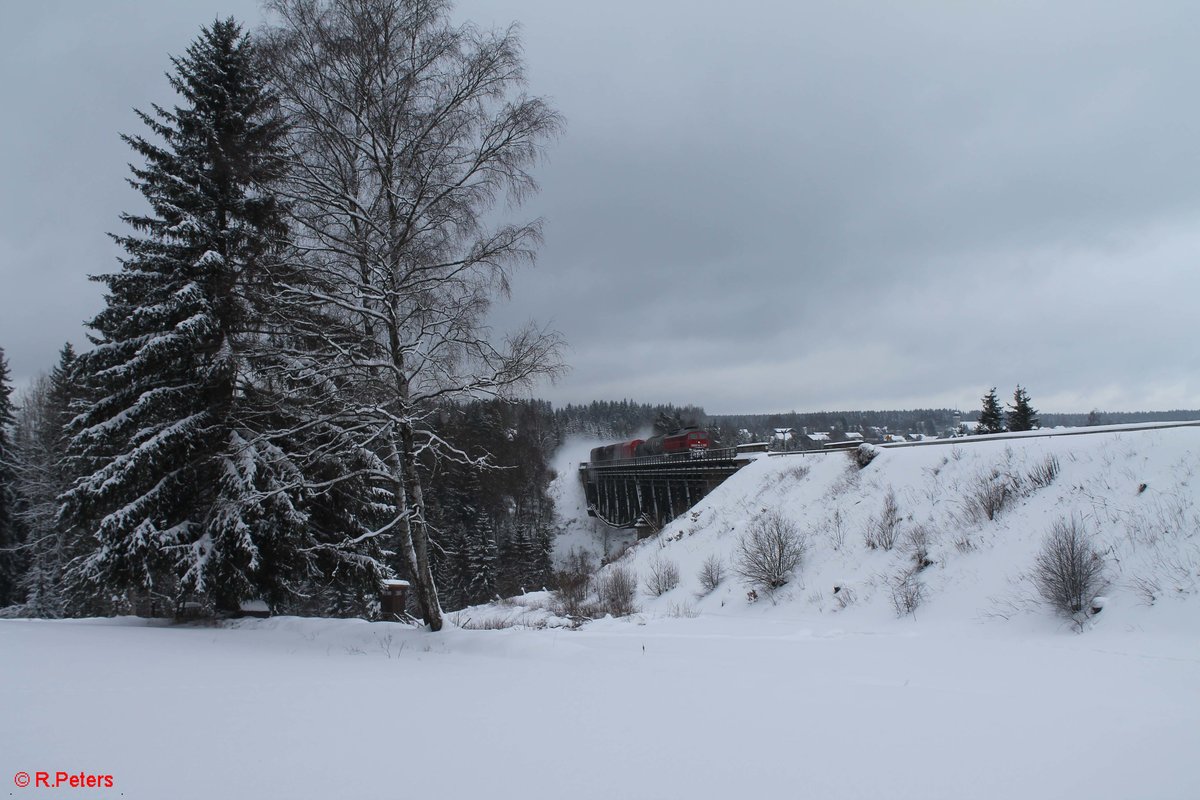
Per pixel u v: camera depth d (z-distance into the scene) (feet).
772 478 91.86
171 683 21.52
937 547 53.57
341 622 44.62
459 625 53.83
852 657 30.68
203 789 11.69
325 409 43.42
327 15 39.29
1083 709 18.75
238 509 42.34
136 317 44.06
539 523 155.43
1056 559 39.60
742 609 61.72
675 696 20.36
